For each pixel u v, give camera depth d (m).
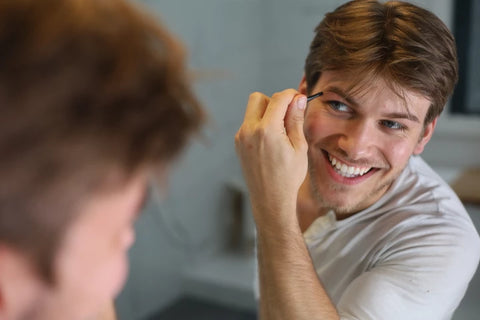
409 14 0.98
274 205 0.96
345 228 1.14
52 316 0.34
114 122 0.28
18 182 0.27
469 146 2.90
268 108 0.96
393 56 0.95
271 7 3.26
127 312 2.64
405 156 1.05
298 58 3.25
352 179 1.09
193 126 0.33
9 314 0.33
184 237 2.93
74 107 0.27
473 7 2.75
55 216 0.29
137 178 0.32
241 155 0.97
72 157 0.28
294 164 0.95
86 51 0.27
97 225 0.31
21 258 0.31
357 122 1.03
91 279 0.33
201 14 2.81
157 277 2.80
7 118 0.26
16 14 0.27
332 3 3.09
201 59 2.84
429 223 1.05
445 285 0.99
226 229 3.22
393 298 0.97
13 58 0.26
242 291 2.82
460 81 2.86
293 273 0.96
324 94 1.05
